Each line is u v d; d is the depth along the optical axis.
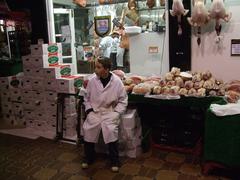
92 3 4.48
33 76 4.15
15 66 4.99
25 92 4.30
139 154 3.31
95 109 3.05
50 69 3.96
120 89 3.06
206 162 2.78
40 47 4.01
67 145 3.69
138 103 3.44
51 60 4.11
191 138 3.24
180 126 3.28
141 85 3.29
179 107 3.42
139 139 3.33
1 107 4.87
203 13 3.17
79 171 2.98
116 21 4.27
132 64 4.00
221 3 3.09
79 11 4.68
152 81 3.43
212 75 3.45
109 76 3.07
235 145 2.55
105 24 4.37
